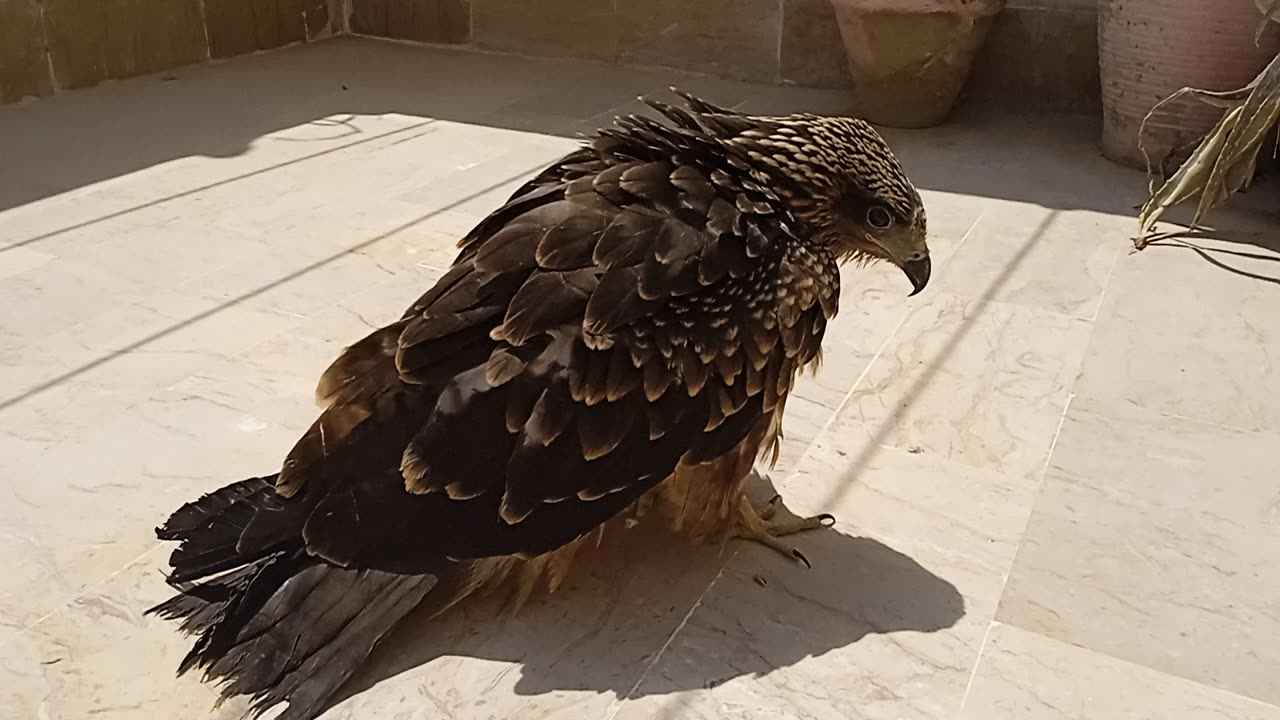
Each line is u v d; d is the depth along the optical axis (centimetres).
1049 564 60
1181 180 101
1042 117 145
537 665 53
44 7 147
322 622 50
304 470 51
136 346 82
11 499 65
